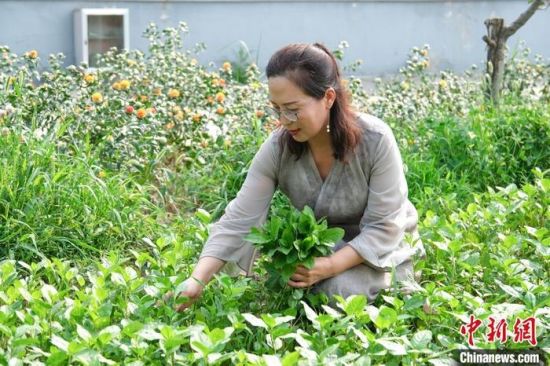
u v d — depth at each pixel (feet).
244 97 21.52
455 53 39.06
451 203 17.47
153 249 14.85
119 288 12.71
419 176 19.13
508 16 39.58
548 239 14.43
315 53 11.80
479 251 15.33
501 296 13.10
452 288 13.14
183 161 19.47
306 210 12.12
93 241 15.79
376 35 38.01
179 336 10.78
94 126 18.72
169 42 23.22
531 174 20.71
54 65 20.29
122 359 11.07
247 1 36.24
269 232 12.03
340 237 12.01
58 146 17.38
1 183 15.52
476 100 24.54
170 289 12.10
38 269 13.56
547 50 40.06
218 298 12.42
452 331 12.37
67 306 12.08
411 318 12.78
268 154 13.03
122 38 34.14
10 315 11.63
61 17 33.76
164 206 17.71
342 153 12.52
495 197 16.89
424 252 14.12
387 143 12.71
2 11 32.96
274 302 13.07
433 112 22.70
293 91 11.61
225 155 19.27
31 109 18.57
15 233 14.96
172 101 20.61
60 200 15.78
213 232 13.19
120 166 18.13
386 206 12.85
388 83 26.43
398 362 11.37
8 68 20.36
